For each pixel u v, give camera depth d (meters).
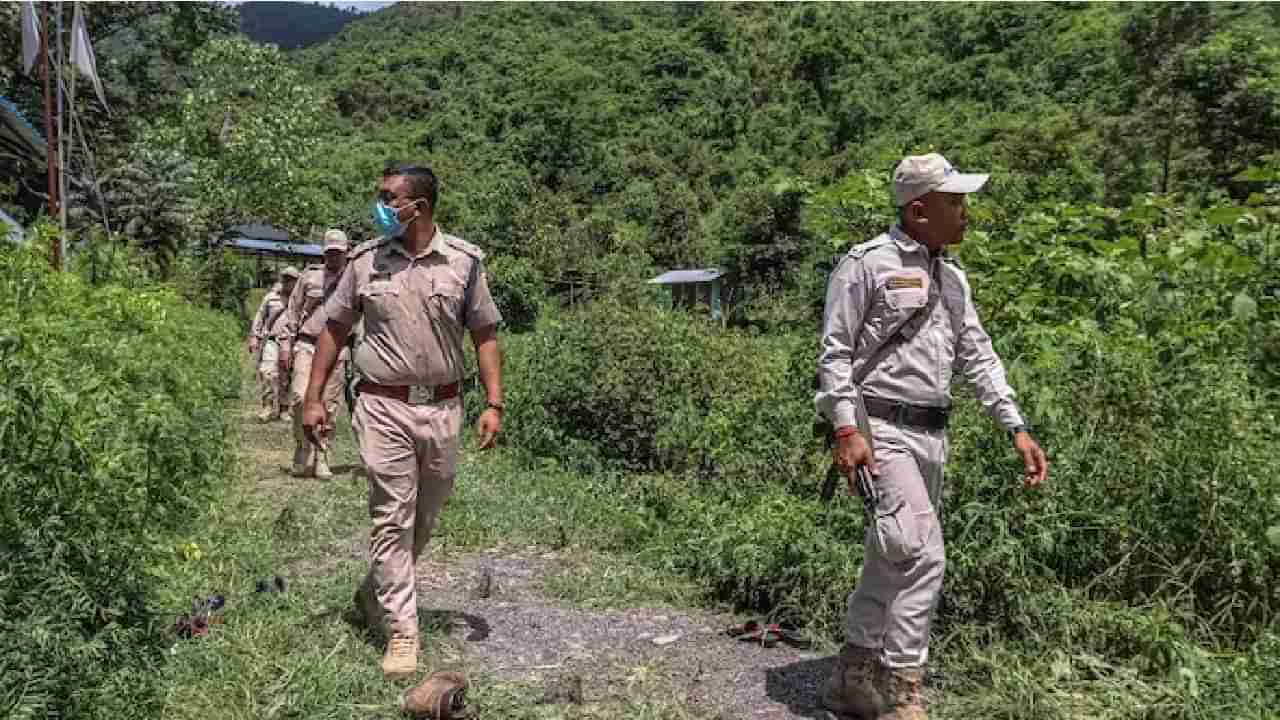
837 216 6.38
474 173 84.56
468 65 112.31
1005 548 4.05
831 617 4.53
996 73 77.69
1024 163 27.53
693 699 3.81
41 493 3.66
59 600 3.39
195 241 31.36
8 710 2.96
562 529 6.35
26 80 29.58
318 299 8.29
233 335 21.81
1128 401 4.69
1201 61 28.11
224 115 35.53
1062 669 3.71
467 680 3.79
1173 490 4.36
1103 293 5.63
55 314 5.61
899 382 3.41
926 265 3.45
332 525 6.48
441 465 4.19
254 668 3.79
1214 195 5.81
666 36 109.25
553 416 8.86
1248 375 5.00
